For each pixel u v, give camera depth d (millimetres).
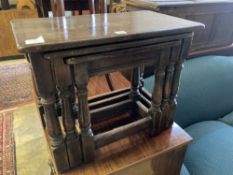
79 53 391
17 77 2049
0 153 1249
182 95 1024
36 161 1204
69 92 428
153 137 637
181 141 625
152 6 1002
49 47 354
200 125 1084
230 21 1350
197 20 1182
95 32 427
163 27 473
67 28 455
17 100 1722
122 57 446
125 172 569
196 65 1188
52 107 430
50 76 391
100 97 716
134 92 718
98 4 979
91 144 521
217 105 1149
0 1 2283
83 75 417
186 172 827
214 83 1127
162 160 631
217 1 1192
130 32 428
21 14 2201
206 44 1348
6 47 2346
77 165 539
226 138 960
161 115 611
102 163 553
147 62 493
